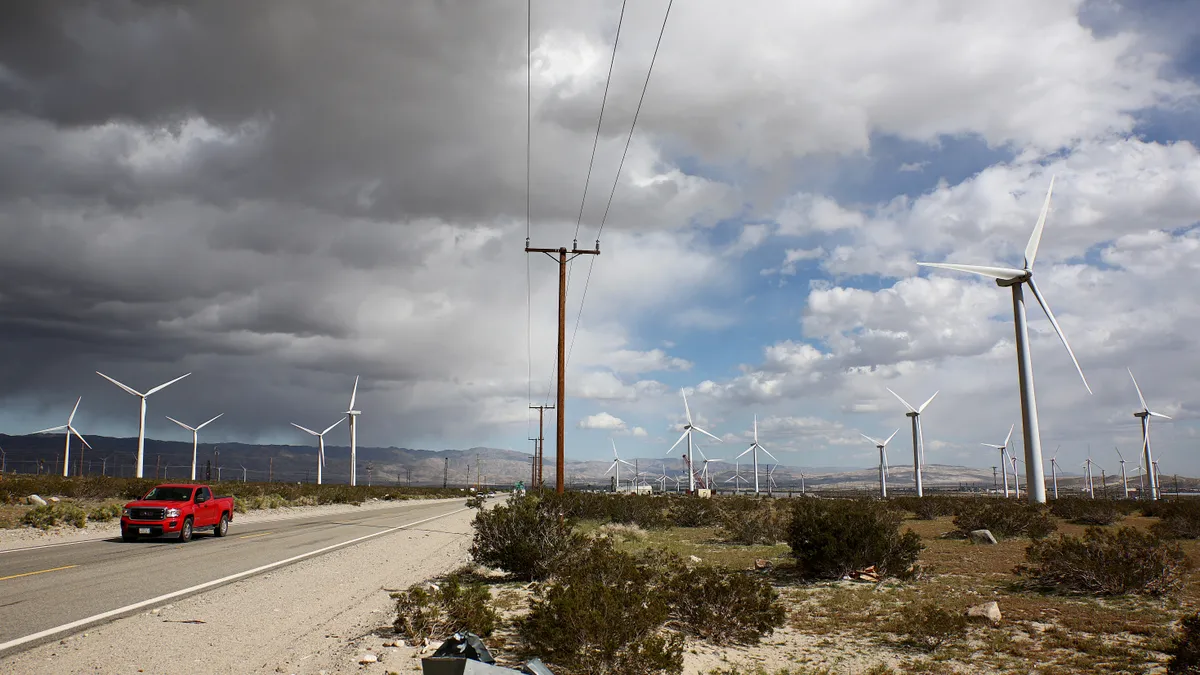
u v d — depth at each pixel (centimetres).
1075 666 1080
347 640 1091
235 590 1528
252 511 4675
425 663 689
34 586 1491
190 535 2694
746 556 2511
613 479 11369
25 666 874
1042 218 5225
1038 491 4872
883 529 2038
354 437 9650
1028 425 4956
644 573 1658
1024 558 2319
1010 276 5172
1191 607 1509
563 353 3306
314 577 1780
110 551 2219
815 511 2103
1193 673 992
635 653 941
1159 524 3138
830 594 1733
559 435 3256
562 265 3344
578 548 1806
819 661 1119
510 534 1827
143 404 7656
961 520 3262
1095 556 1708
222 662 935
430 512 5450
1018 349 5100
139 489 4772
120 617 1190
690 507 4150
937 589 1762
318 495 6538
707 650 1161
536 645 988
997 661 1114
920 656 1155
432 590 1395
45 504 3719
